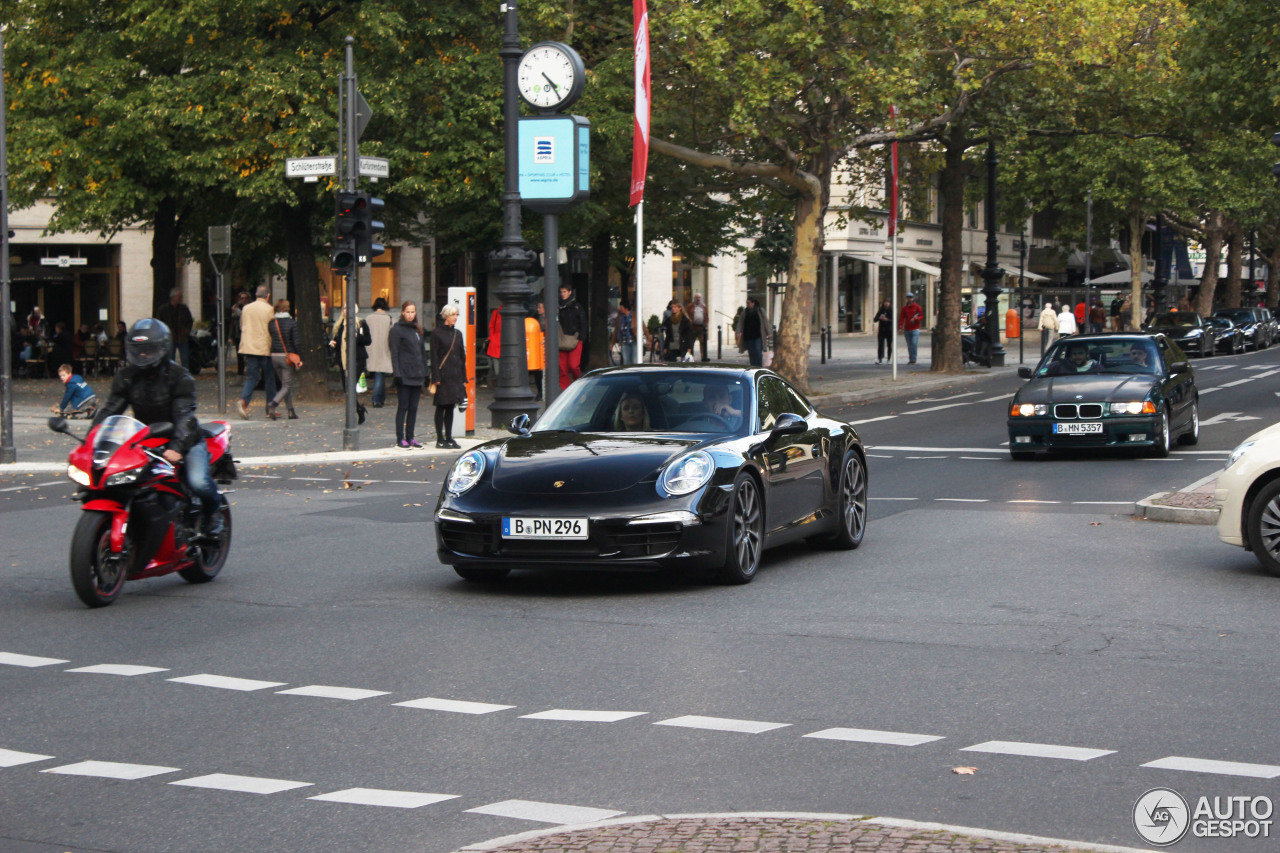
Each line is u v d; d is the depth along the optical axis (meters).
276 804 6.21
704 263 47.44
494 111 32.94
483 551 11.34
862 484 14.21
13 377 44.34
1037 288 99.38
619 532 11.04
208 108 31.64
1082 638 9.59
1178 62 37.88
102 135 32.88
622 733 7.31
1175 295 106.44
